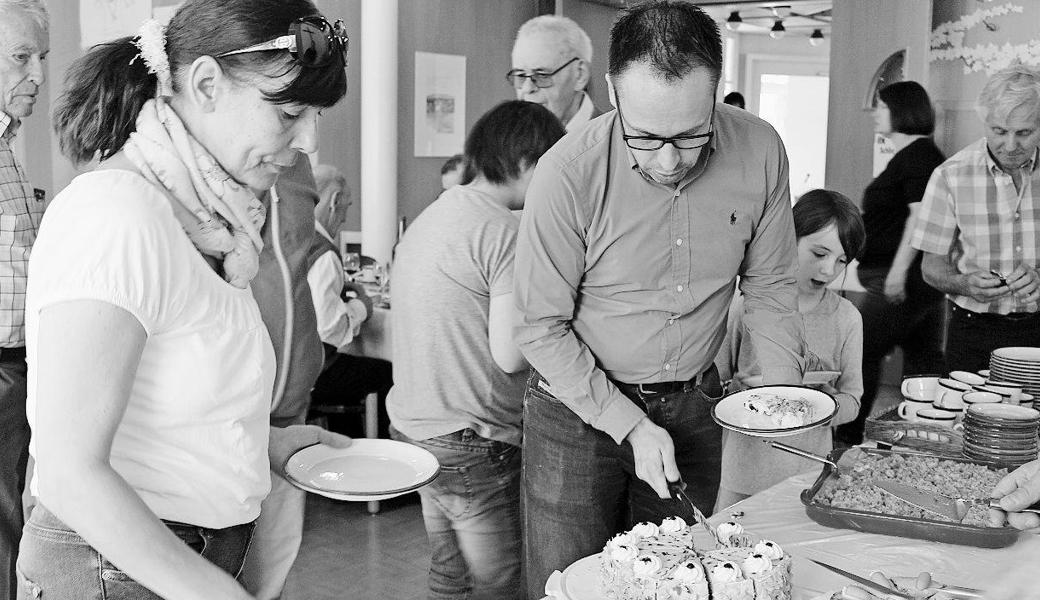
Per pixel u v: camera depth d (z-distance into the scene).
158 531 0.98
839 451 1.90
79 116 1.06
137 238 0.98
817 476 1.96
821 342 2.65
